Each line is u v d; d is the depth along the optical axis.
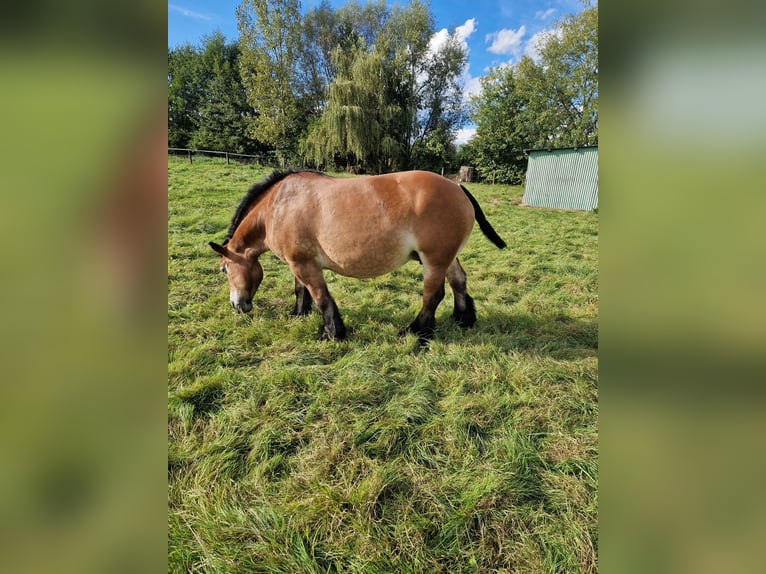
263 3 20.47
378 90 19.81
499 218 8.60
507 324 3.30
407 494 1.61
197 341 2.83
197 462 1.75
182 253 4.73
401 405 2.14
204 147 24.70
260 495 1.61
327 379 2.40
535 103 20.05
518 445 1.85
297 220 2.65
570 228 7.48
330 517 1.50
